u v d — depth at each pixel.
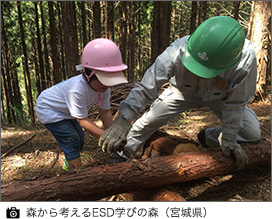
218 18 1.90
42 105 2.32
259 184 2.59
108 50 2.00
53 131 2.39
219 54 1.83
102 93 2.35
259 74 4.96
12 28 9.56
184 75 2.23
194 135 3.75
